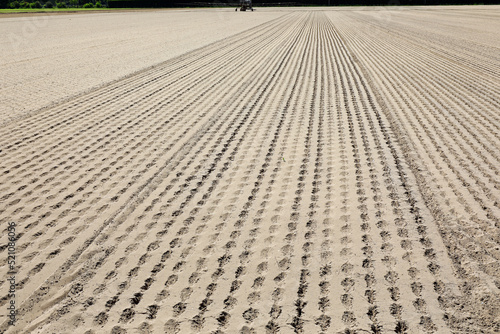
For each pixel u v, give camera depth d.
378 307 2.21
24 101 6.90
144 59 11.44
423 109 6.10
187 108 6.45
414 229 2.94
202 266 2.61
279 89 7.64
